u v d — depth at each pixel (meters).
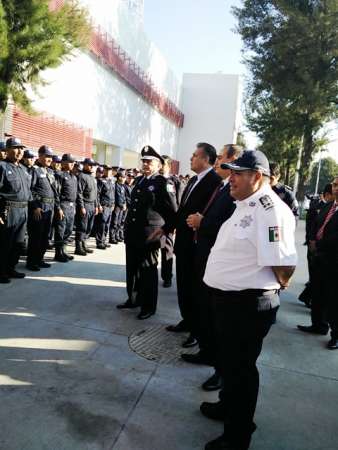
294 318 4.69
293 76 20.34
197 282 3.09
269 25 19.97
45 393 2.56
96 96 14.25
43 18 6.53
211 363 3.14
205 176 3.45
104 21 14.40
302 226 18.53
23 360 2.96
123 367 3.00
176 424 2.36
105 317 4.01
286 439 2.34
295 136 22.69
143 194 4.04
